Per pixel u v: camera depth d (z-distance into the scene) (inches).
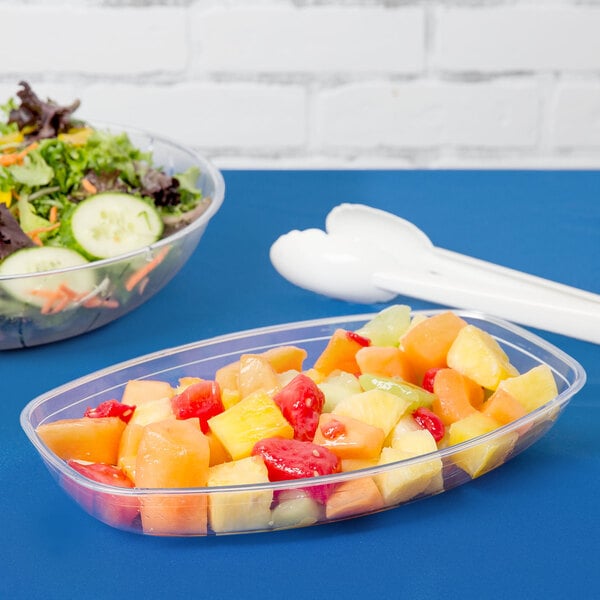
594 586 30.9
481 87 80.0
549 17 77.7
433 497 34.9
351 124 81.3
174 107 80.2
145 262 42.7
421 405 34.7
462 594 30.5
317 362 38.2
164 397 36.0
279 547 32.5
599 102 80.4
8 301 40.9
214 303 49.1
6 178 47.1
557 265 51.8
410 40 78.4
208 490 30.1
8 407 40.8
